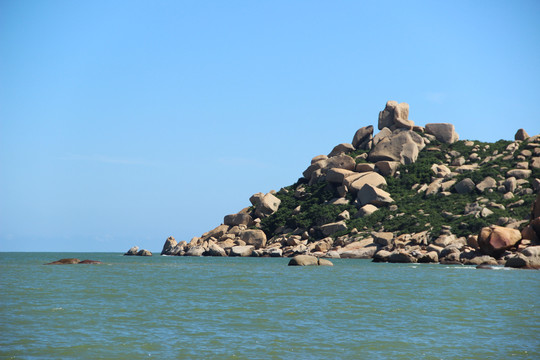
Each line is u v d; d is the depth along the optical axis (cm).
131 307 3169
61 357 2005
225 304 3338
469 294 3878
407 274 5766
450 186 12200
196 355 2062
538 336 2412
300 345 2230
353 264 7956
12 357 1984
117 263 8500
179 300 3512
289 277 5425
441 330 2538
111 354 2059
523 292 3988
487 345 2244
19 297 3575
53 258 12638
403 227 10756
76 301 3400
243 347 2188
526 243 7450
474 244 8188
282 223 13038
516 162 12619
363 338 2362
